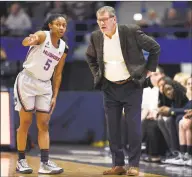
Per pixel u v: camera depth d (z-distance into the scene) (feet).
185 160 43.50
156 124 45.85
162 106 46.73
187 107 45.27
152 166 42.86
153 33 73.00
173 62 68.74
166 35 73.31
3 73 65.51
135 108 34.71
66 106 62.18
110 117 35.42
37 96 34.71
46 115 34.81
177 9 77.36
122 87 34.76
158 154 46.01
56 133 62.34
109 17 33.40
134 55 34.19
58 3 74.84
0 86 63.87
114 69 34.45
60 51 34.06
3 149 53.42
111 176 34.30
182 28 70.59
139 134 34.76
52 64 34.01
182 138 43.98
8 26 73.46
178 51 68.59
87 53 36.01
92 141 61.57
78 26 73.41
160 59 68.85
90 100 61.82
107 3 76.48
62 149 56.44
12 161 44.29
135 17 75.77
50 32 33.76
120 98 34.83
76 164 41.86
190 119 43.29
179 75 48.70
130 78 34.37
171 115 45.65
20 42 68.85
